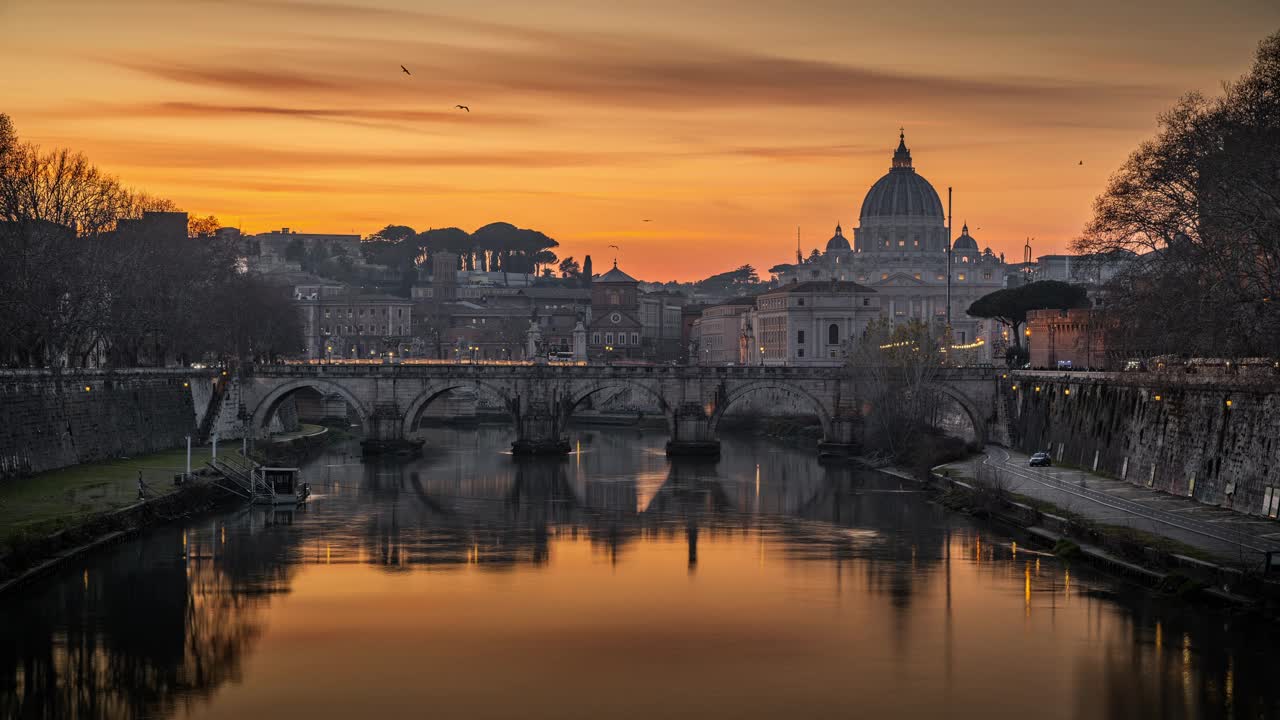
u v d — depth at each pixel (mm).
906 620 98875
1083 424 177000
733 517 148750
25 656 88938
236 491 158500
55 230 162000
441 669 87375
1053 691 82750
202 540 129125
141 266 180125
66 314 163000
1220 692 81938
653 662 89000
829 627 97375
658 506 158000
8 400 143125
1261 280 127875
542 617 100312
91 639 92625
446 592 108125
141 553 121000
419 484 180500
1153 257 158125
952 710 79750
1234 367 134250
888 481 186000
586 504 160000
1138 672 85562
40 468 149625
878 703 81000
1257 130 132125
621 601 105312
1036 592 106000
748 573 115688
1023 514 135875
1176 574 103750
